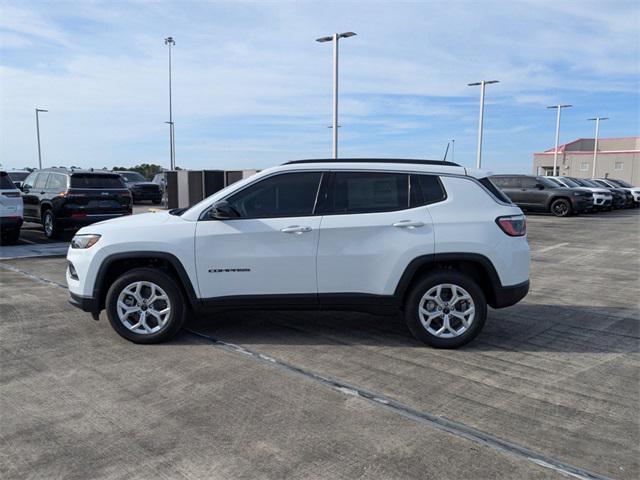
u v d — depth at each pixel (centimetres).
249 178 517
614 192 2889
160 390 411
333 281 502
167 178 1770
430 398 401
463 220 497
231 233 501
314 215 505
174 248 503
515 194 2388
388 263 496
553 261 1084
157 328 516
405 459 317
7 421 361
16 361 471
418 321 504
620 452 328
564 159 6725
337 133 2223
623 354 501
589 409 385
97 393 405
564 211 2273
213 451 324
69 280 539
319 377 438
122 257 507
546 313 651
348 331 563
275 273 503
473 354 497
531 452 327
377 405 388
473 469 307
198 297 510
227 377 437
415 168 512
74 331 558
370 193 509
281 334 551
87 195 1298
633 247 1301
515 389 419
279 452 323
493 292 502
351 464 311
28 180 1474
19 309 645
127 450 325
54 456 318
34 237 1404
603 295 756
